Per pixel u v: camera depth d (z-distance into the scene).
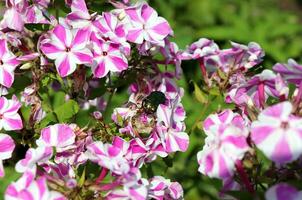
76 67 0.46
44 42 0.44
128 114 0.46
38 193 0.37
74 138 0.43
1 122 0.45
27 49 0.47
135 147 0.44
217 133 0.37
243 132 0.37
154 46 0.48
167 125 0.44
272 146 0.36
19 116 0.45
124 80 0.50
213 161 0.37
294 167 0.38
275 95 0.41
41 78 0.48
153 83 0.50
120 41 0.45
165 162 0.50
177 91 0.50
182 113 0.46
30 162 0.39
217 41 0.90
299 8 1.21
